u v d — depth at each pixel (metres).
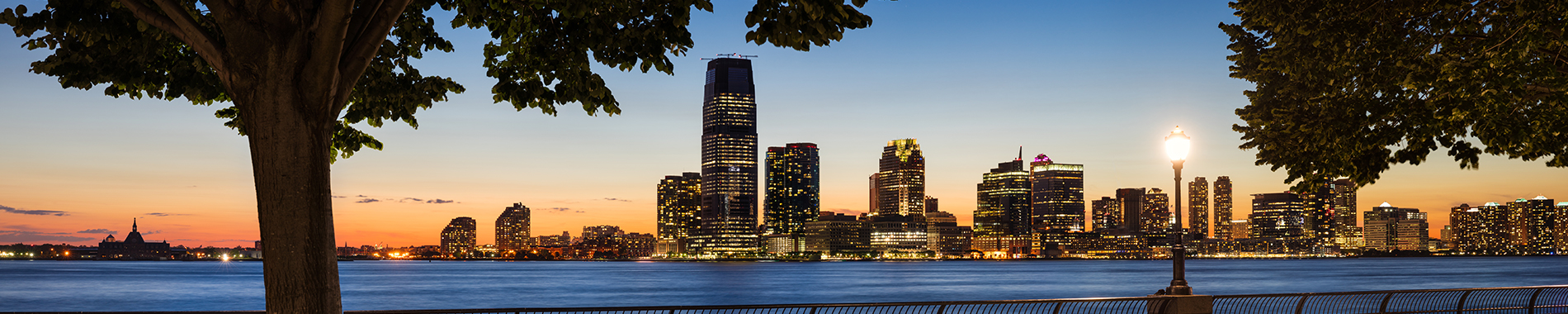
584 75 12.87
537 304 129.62
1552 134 16.94
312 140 8.77
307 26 8.72
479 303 131.75
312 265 8.63
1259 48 20.45
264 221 8.66
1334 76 18.14
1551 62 17.02
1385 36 17.30
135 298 140.75
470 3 13.00
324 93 8.82
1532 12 15.30
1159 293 20.23
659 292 165.00
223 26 8.56
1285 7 18.48
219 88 12.74
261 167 8.65
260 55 8.60
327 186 8.93
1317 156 19.34
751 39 10.37
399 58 13.61
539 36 12.77
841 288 184.00
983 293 165.38
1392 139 17.89
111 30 10.66
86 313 15.90
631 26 12.02
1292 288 180.25
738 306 17.56
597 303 131.88
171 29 9.27
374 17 9.40
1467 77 16.02
